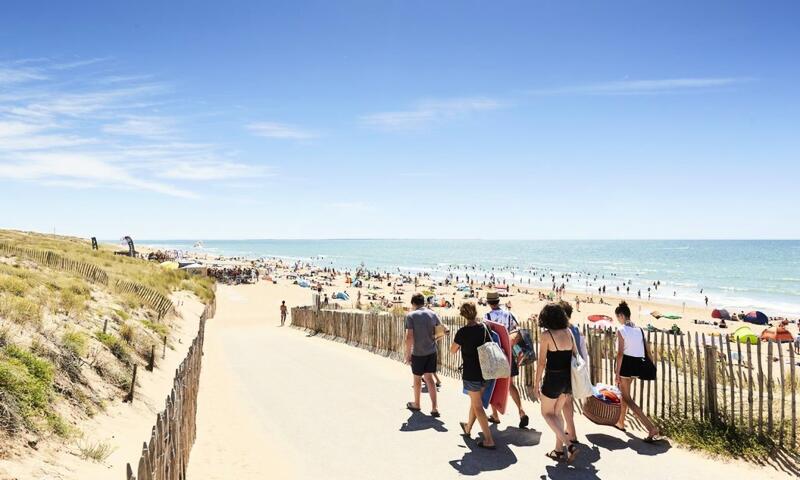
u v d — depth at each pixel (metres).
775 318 44.78
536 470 5.49
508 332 6.99
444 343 11.62
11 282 10.14
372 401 8.87
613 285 87.81
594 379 8.13
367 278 87.25
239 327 30.62
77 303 11.45
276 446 6.81
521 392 9.00
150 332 14.25
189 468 6.17
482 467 5.62
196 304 30.80
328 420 7.83
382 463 5.92
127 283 19.75
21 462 4.83
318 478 5.60
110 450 6.16
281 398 9.59
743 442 6.01
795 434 5.95
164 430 4.47
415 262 164.12
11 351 6.66
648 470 5.49
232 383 11.48
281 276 86.44
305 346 18.14
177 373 6.04
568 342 5.66
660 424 6.83
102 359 9.00
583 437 6.59
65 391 6.90
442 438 6.66
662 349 7.02
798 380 9.64
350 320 18.34
